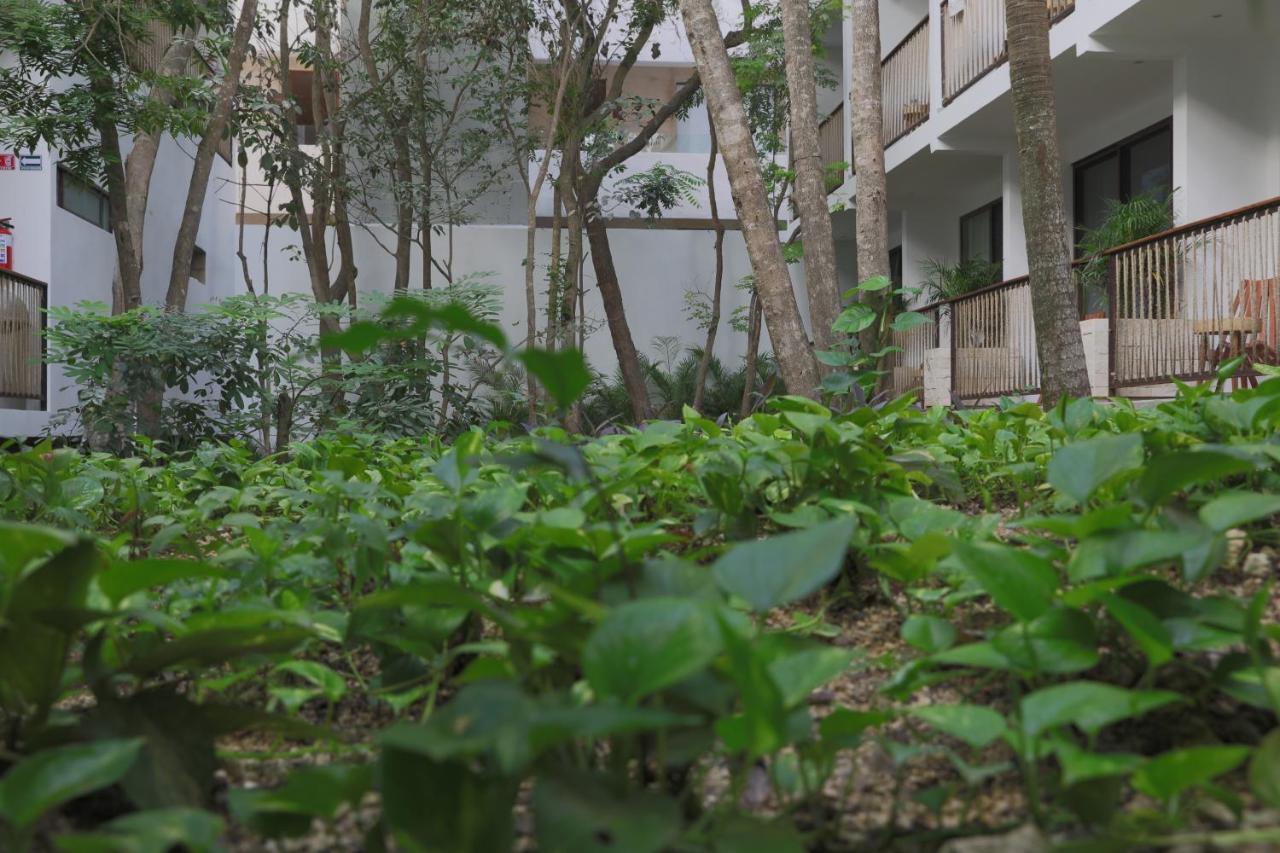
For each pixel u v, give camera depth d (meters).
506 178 19.30
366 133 17.77
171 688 1.54
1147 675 1.40
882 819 1.39
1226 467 1.58
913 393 3.29
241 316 9.56
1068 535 1.71
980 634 1.98
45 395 11.85
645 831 0.95
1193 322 8.73
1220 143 10.66
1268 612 2.05
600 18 18.50
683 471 3.17
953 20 13.94
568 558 1.83
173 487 4.83
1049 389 6.55
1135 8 9.91
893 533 2.40
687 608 1.06
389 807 1.02
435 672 1.79
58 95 10.58
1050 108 6.54
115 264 14.88
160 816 1.00
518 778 1.09
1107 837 1.10
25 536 1.28
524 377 14.38
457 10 15.88
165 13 11.39
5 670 1.33
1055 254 6.50
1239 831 1.16
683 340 19.53
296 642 1.56
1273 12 9.98
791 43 7.61
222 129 11.84
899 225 19.84
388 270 18.83
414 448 6.66
